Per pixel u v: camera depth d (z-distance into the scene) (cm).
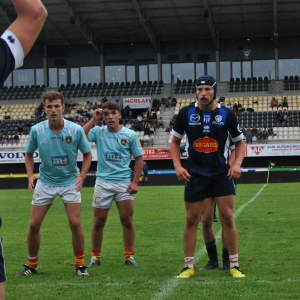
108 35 4812
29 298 609
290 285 651
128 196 816
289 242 1001
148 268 786
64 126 725
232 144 713
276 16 4212
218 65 4888
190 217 702
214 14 4281
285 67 4834
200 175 689
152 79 4997
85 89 4891
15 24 254
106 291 636
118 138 812
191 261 711
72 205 736
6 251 973
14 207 2003
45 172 737
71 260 869
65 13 4344
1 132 4212
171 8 4228
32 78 5091
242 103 4484
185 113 691
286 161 3728
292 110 4238
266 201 1942
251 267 770
